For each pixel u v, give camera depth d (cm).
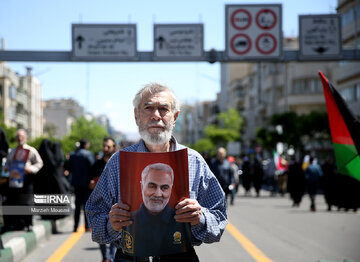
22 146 1005
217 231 314
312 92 5388
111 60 1798
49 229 1087
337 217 1549
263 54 1820
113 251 718
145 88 324
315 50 1856
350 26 3678
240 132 8819
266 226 1300
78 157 1162
